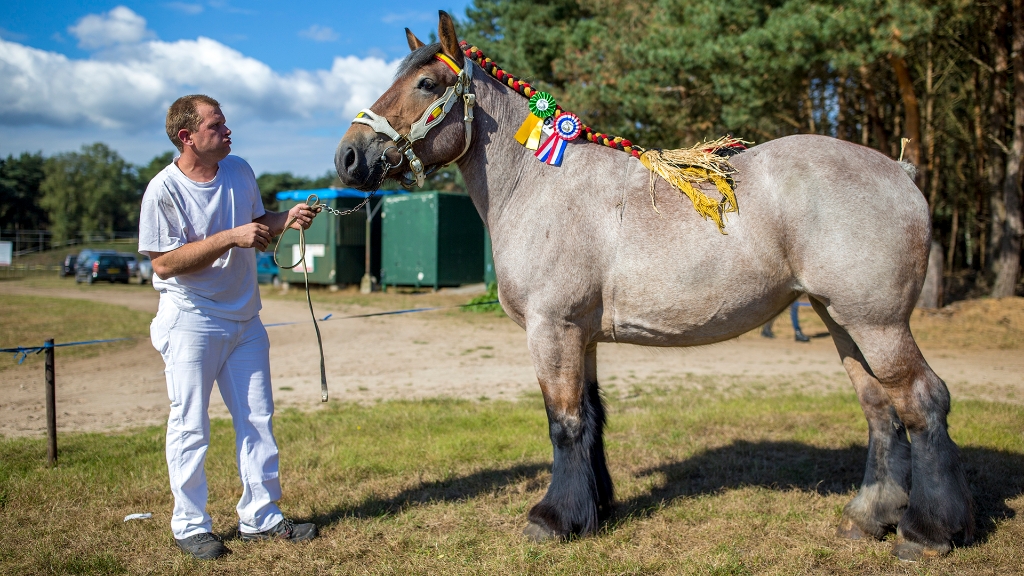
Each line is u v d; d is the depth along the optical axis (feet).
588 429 11.62
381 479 15.20
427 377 29.71
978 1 50.70
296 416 21.54
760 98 43.19
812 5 40.06
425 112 11.55
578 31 59.98
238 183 11.85
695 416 20.52
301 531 11.96
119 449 17.42
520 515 12.87
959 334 41.88
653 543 11.50
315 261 79.51
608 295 11.25
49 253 161.68
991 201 61.16
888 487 11.53
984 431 17.81
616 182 11.34
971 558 10.38
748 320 11.09
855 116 62.08
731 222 10.64
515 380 28.86
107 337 40.88
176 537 11.29
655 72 47.09
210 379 11.31
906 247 10.24
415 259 72.18
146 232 10.82
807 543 11.32
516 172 11.75
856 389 11.97
